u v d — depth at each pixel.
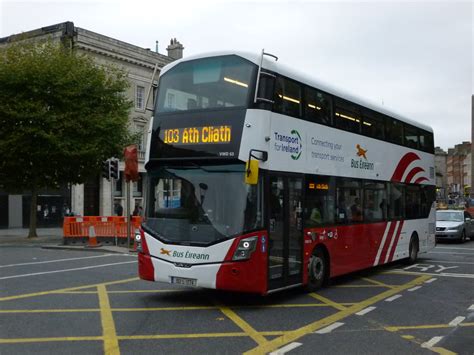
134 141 27.75
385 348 6.86
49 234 30.02
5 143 23.61
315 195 10.87
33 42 26.98
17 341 7.05
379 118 14.05
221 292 10.99
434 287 11.91
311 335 7.50
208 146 9.23
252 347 6.82
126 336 7.34
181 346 6.84
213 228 8.98
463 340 7.33
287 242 9.86
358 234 12.61
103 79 25.80
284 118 9.88
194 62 9.84
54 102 24.48
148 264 9.53
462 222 26.03
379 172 13.88
